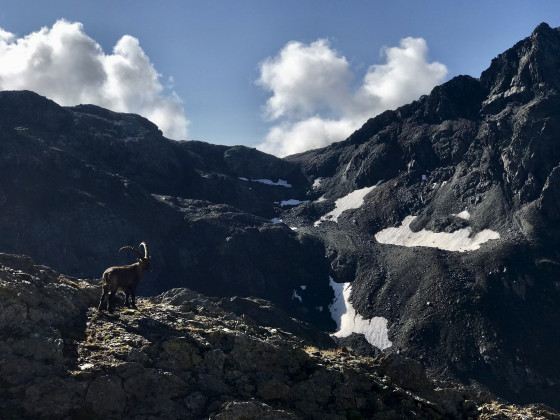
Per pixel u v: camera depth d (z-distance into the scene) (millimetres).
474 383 122250
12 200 156375
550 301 142125
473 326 136500
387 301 156000
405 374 21812
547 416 22484
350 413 19031
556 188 164250
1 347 17156
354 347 141500
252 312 83188
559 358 127125
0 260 22594
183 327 21688
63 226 155625
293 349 21562
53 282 22984
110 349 18531
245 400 18328
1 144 172250
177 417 16844
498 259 153375
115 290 22391
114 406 16609
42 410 15781
